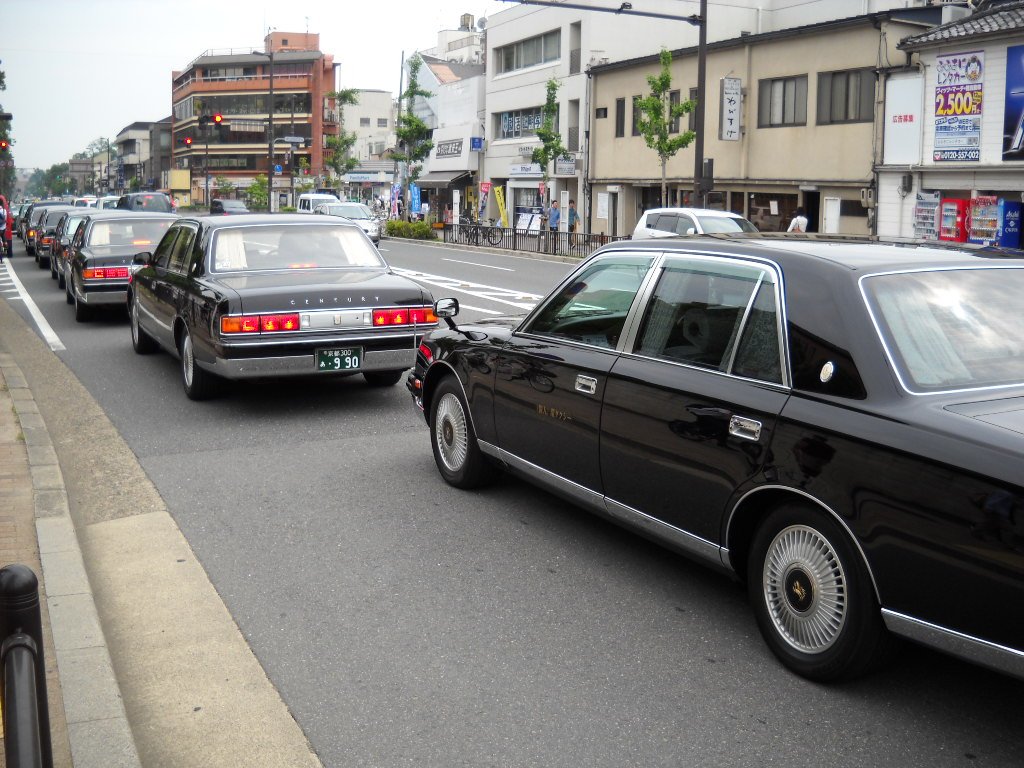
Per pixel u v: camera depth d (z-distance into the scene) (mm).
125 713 3445
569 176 43312
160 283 9898
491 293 19062
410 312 8344
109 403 9000
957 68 23938
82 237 15453
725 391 4016
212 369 8219
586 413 4762
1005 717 3557
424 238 43781
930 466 3207
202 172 115125
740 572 4125
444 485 6395
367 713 3607
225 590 4742
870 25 26844
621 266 4957
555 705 3652
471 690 3771
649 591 4703
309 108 110062
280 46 117000
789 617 3848
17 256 33938
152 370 10703
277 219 9406
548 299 5410
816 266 3930
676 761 3281
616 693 3734
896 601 3338
